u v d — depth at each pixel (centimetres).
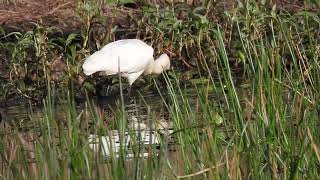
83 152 688
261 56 866
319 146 727
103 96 1240
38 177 685
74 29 1448
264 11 1346
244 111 794
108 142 757
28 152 739
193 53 1317
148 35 1391
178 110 793
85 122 819
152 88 1253
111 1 1443
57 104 1076
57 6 1527
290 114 764
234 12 1332
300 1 1512
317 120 753
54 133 748
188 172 708
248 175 695
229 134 795
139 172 670
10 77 1248
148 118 812
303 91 795
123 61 1231
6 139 796
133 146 708
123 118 716
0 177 685
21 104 1194
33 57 1248
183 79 1241
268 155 699
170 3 1487
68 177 677
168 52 1350
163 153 692
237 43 1285
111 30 1347
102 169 698
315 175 693
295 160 686
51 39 1297
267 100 785
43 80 1230
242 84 1177
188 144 741
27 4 1545
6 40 1434
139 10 1502
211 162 702
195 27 1327
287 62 1167
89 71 1212
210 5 1409
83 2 1453
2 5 1545
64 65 1288
